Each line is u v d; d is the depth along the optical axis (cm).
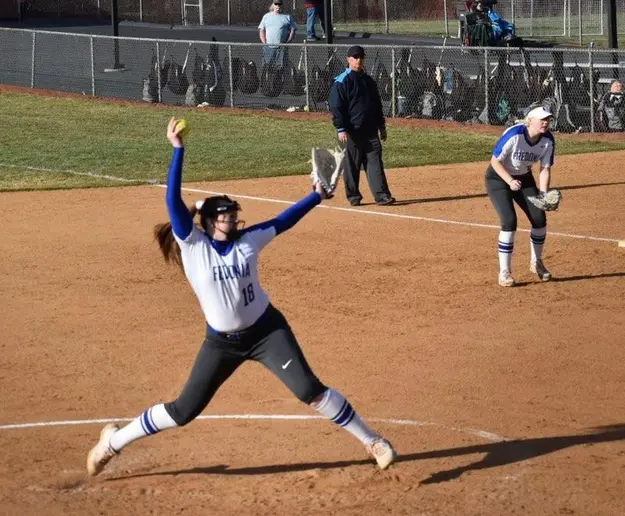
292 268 1533
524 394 1015
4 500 792
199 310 1331
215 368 782
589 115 2875
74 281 1472
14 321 1291
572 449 870
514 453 863
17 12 5353
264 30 3622
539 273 1448
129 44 3997
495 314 1295
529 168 1400
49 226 1823
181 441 912
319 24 5316
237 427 944
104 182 2241
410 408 979
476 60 3253
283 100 3353
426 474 823
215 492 802
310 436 916
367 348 1169
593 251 1611
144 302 1367
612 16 3086
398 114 3112
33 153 2616
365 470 833
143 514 766
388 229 1777
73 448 901
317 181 794
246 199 2027
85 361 1141
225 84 3397
